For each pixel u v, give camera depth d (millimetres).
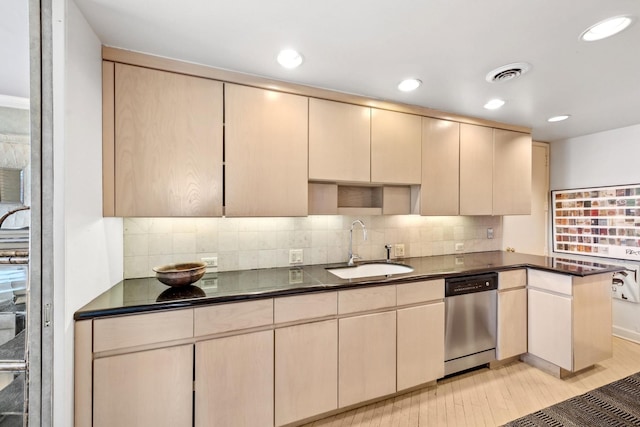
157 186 1601
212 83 1718
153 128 1593
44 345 1123
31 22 1083
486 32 1397
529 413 1883
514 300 2400
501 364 2463
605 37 1417
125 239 1851
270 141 1856
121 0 1176
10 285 1203
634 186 2826
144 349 1356
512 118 2646
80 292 1276
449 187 2486
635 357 2584
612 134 3000
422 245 2832
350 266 2404
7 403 1256
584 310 2213
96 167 1429
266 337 1582
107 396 1293
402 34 1414
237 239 2135
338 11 1247
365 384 1836
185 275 1592
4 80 1139
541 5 1203
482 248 3152
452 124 2498
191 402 1433
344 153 2074
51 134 1115
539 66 1717
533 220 3457
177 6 1214
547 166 3514
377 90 2055
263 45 1509
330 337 1738
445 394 2070
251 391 1551
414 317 1990
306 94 1962
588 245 3172
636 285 2805
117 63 1524
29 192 1175
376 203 2549
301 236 2334
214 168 1717
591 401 2002
